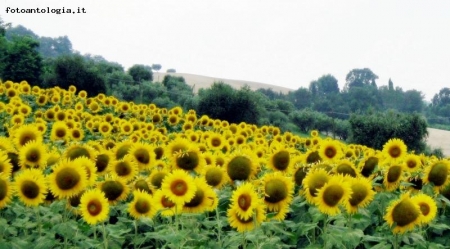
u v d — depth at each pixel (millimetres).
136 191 6922
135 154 8945
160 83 78688
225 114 47875
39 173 6594
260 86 192500
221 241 6520
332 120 75000
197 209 6301
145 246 7582
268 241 6125
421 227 7016
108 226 6734
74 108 27766
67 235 6371
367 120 57250
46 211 6973
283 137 22672
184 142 9109
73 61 50781
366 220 6711
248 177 7406
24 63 51875
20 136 10047
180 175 6012
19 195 6508
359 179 6215
